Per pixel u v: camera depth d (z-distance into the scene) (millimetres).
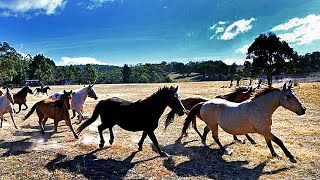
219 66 111562
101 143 9852
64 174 7574
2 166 8164
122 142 10656
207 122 9492
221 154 8945
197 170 7648
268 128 8250
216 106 9172
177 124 14219
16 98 20578
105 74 134000
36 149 9812
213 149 9523
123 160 8586
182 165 8055
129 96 30672
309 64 92812
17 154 9250
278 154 8672
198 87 45938
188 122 10016
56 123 11930
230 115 8727
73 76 111938
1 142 10828
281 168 7570
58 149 9789
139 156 8930
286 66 51906
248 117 8359
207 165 8008
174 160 8469
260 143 9977
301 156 8359
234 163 8102
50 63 129375
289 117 15164
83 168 7918
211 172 7488
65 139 11172
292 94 8094
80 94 14430
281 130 12008
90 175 7492
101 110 9781
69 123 11547
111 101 9664
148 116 9008
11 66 89125
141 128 9172
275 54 51125
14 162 8484
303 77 62344
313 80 54875
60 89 48938
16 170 7867
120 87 51500
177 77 129000
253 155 8680
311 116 15312
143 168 7883
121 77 122875
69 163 8391
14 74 90688
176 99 9148
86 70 110500
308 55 98000
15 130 13016
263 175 7156
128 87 51062
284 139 10477
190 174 7371
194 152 9258
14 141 10961
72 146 10180
